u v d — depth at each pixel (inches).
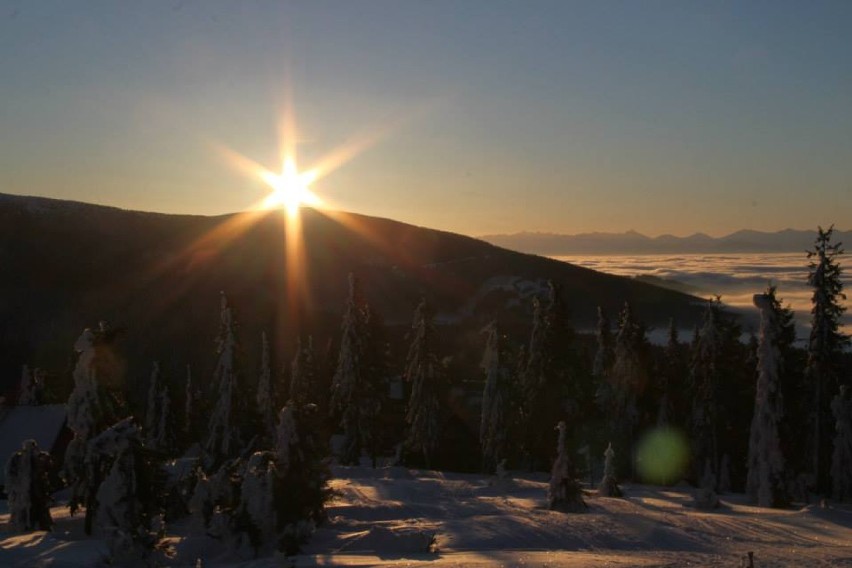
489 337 2052.2
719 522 1071.0
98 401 1075.3
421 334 2151.8
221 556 895.7
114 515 914.7
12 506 1099.3
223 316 1723.7
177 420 1990.7
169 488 1147.9
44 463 1127.6
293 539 901.8
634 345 2030.0
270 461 930.7
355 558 845.2
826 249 1716.3
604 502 1293.1
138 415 1166.3
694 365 1980.8
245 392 1711.4
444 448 2281.0
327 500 1007.6
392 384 2874.0
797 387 1660.9
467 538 958.4
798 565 776.3
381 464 2223.2
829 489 1684.3
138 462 943.7
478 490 1486.2
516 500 1331.2
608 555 847.1
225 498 956.6
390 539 920.3
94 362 1082.7
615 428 2032.5
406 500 1318.9
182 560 887.1
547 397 2043.6
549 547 916.6
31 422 1633.9
